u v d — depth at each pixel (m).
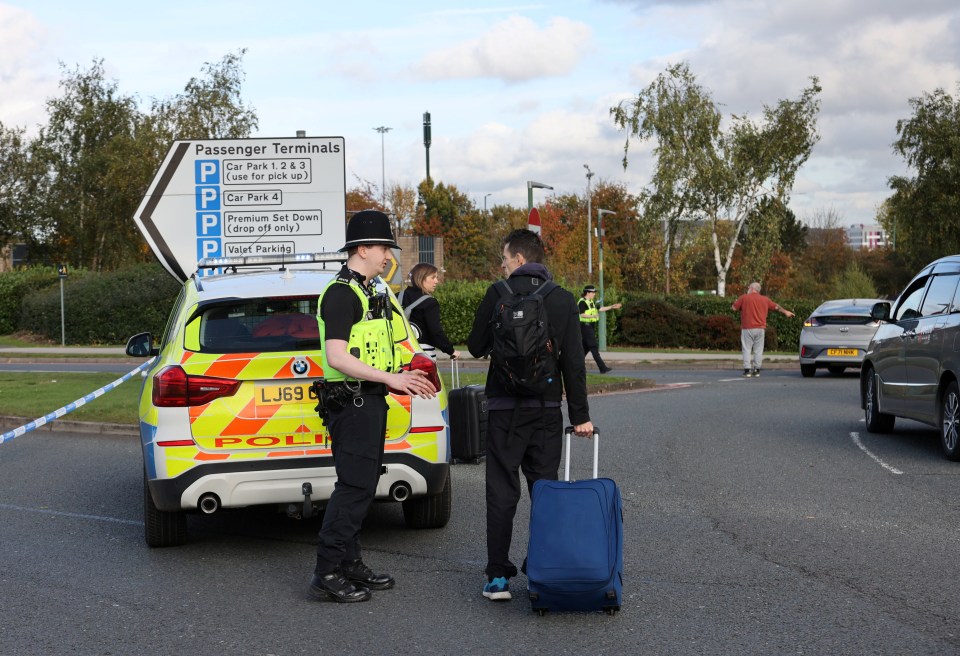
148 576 6.46
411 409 6.81
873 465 10.37
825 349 22.83
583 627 5.29
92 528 7.91
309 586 6.16
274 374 6.61
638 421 14.14
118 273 38.75
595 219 75.00
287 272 7.81
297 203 15.27
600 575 5.20
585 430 5.71
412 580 6.27
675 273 53.38
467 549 7.04
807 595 5.82
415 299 10.04
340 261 8.45
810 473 9.91
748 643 4.99
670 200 51.12
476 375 19.23
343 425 5.73
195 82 45.41
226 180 15.25
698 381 22.06
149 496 6.95
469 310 34.12
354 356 5.59
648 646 4.96
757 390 19.28
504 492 5.73
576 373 5.68
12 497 9.24
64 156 52.25
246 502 6.57
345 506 5.77
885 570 6.35
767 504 8.43
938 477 9.66
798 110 51.06
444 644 5.04
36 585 6.26
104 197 48.66
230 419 6.57
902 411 11.84
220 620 5.50
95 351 33.12
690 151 50.88
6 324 41.66
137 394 17.22
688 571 6.37
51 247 53.53
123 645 5.09
